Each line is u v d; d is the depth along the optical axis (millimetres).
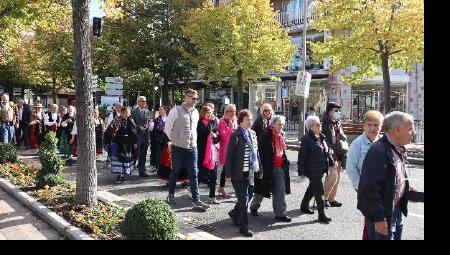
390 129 3920
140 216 5301
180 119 8094
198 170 8656
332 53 20469
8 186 8906
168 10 33062
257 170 6719
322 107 31266
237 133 6645
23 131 18062
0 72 43219
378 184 3801
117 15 12820
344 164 8586
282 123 7328
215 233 6609
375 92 30312
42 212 6945
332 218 7555
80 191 7188
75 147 14109
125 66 33812
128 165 10922
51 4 14664
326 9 20250
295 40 33406
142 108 11820
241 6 26438
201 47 27828
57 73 37094
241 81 27328
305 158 7355
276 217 7398
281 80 32688
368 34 18703
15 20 16281
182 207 8266
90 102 7270
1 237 6027
